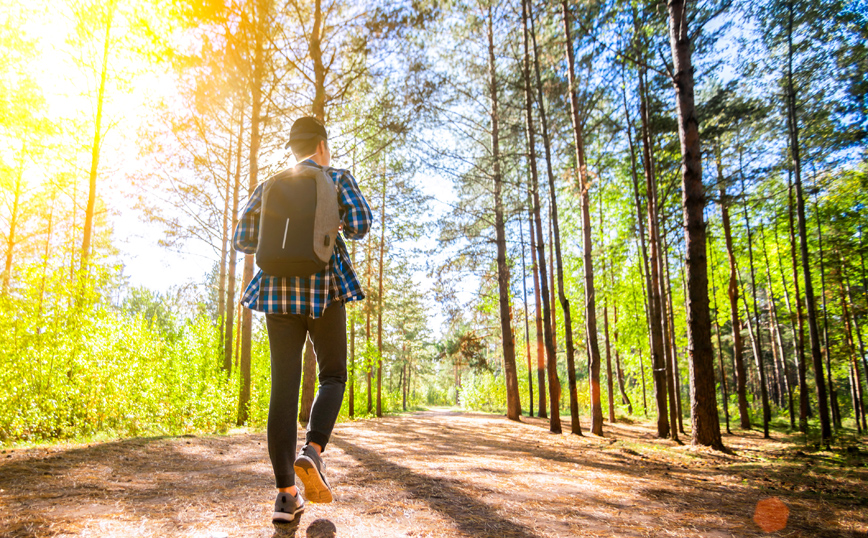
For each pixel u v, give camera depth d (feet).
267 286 5.75
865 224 55.57
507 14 42.86
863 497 11.75
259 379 43.50
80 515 6.23
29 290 22.90
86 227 37.32
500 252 60.18
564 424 58.29
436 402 200.64
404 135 34.47
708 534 7.52
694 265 27.96
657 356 43.06
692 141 28.50
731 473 16.93
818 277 64.03
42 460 11.13
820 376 40.86
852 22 39.45
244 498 7.85
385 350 85.87
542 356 72.28
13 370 21.08
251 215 6.28
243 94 31.68
